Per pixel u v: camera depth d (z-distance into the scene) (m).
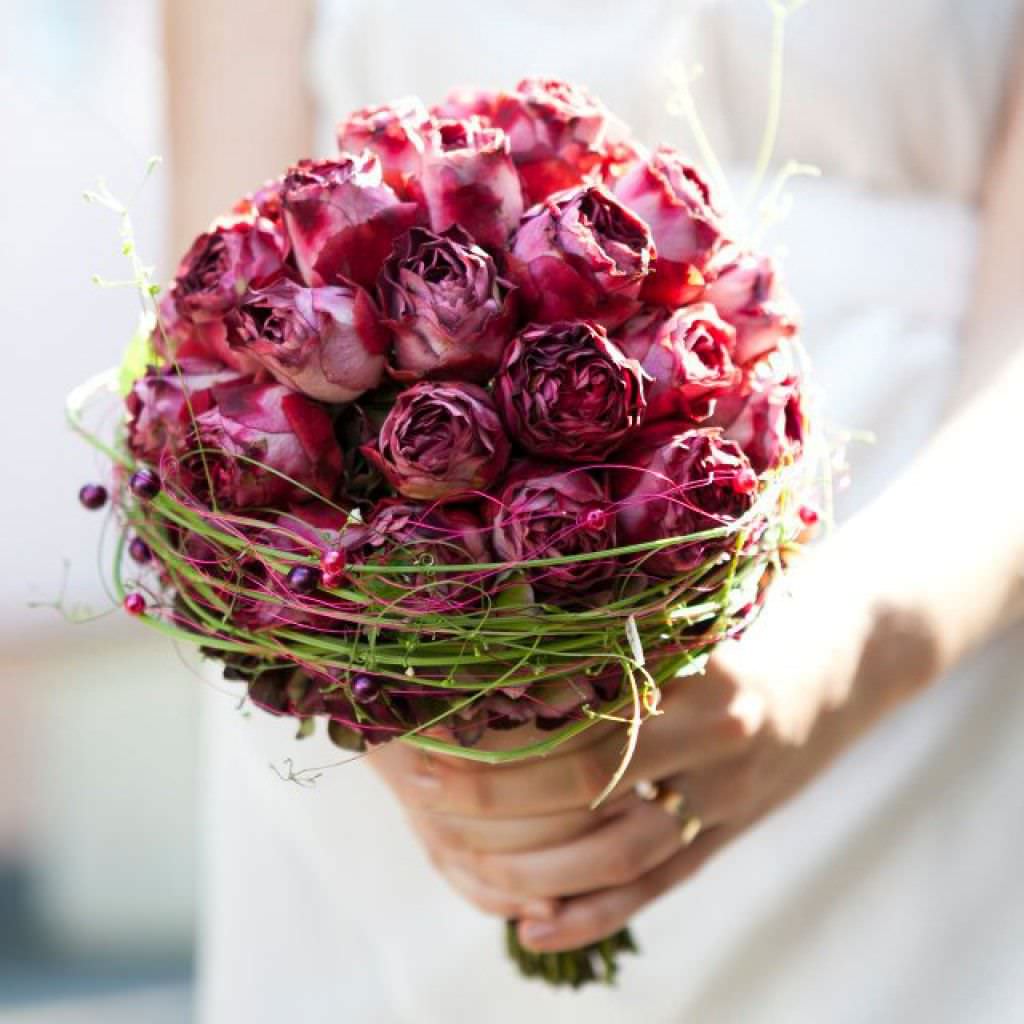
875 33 1.02
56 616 2.47
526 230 0.79
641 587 0.80
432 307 0.77
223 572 0.81
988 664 1.07
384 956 1.17
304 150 1.14
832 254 1.06
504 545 0.78
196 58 1.15
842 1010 1.09
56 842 2.41
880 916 1.09
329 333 0.78
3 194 2.36
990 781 1.07
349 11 1.10
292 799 1.17
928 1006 1.08
